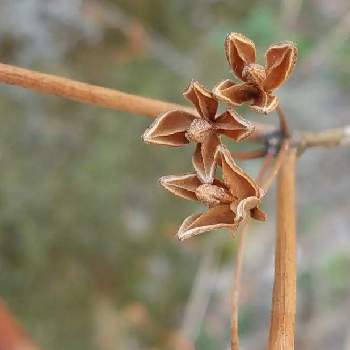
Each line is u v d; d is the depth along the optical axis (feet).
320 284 1.22
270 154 0.70
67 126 1.12
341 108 1.29
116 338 1.11
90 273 1.13
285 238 0.65
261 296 1.26
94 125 1.13
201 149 0.63
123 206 1.14
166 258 1.17
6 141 1.09
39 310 1.10
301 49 1.18
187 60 1.18
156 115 0.67
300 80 1.28
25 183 1.09
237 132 0.63
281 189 0.68
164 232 1.16
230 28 1.17
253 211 0.62
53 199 1.10
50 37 1.13
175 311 1.17
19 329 0.63
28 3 1.12
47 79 0.66
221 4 1.22
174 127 0.63
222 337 1.22
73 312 1.11
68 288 1.11
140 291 1.15
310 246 1.26
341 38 1.18
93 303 1.12
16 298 1.09
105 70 1.15
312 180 1.30
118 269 1.14
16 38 1.12
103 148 1.13
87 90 0.67
